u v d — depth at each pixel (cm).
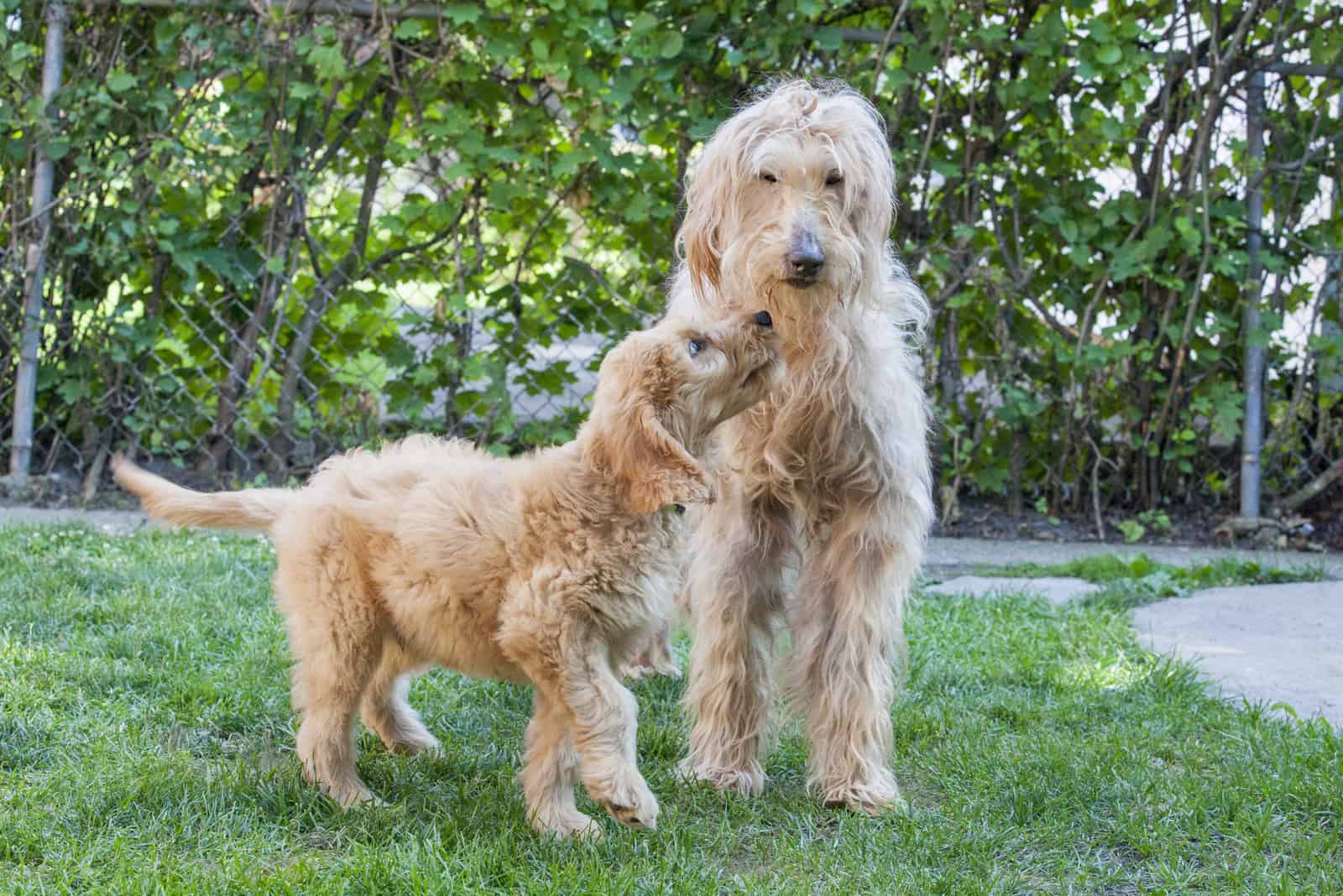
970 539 696
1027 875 311
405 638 341
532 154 672
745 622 374
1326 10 657
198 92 675
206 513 347
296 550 338
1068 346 691
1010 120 679
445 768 366
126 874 284
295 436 725
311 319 709
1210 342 705
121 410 712
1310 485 702
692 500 307
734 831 331
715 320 337
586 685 312
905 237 691
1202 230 676
